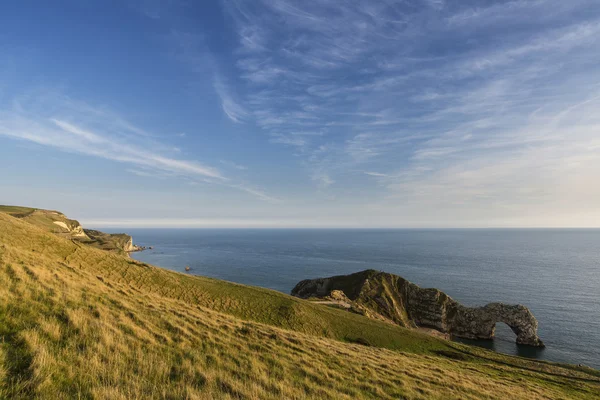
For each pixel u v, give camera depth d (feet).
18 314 41.32
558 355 237.45
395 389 58.85
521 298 383.65
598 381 147.23
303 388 47.29
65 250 165.07
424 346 192.03
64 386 29.81
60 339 39.24
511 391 85.81
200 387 37.99
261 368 51.55
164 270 215.51
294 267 615.16
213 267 588.09
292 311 200.34
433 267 632.79
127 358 40.40
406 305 341.41
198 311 88.48
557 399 93.15
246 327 80.18
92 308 54.44
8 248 75.92
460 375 94.27
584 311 327.47
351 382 57.06
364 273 385.70
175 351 48.60
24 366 30.86
